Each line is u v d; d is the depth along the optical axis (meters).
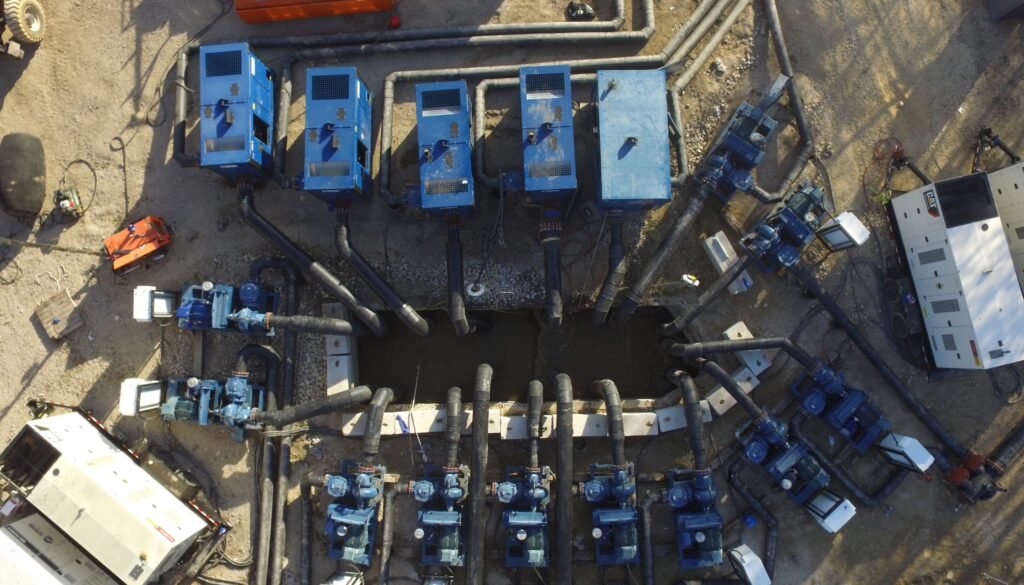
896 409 18.22
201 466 18.05
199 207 18.28
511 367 19.12
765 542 17.83
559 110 15.75
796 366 18.12
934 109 18.62
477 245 18.20
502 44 18.27
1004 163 18.50
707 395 17.92
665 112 16.00
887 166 18.48
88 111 18.47
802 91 18.58
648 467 18.05
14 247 18.36
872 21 18.75
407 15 18.47
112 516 15.45
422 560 17.03
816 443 18.20
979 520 18.11
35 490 15.62
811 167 18.45
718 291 17.02
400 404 18.53
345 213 17.09
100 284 18.30
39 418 17.73
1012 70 18.70
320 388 18.03
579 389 19.00
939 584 18.00
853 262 18.28
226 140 16.09
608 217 17.44
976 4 18.80
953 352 17.09
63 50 18.58
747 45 18.45
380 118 18.30
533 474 16.53
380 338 19.09
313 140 15.97
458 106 16.03
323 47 18.30
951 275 16.50
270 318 16.59
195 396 17.33
